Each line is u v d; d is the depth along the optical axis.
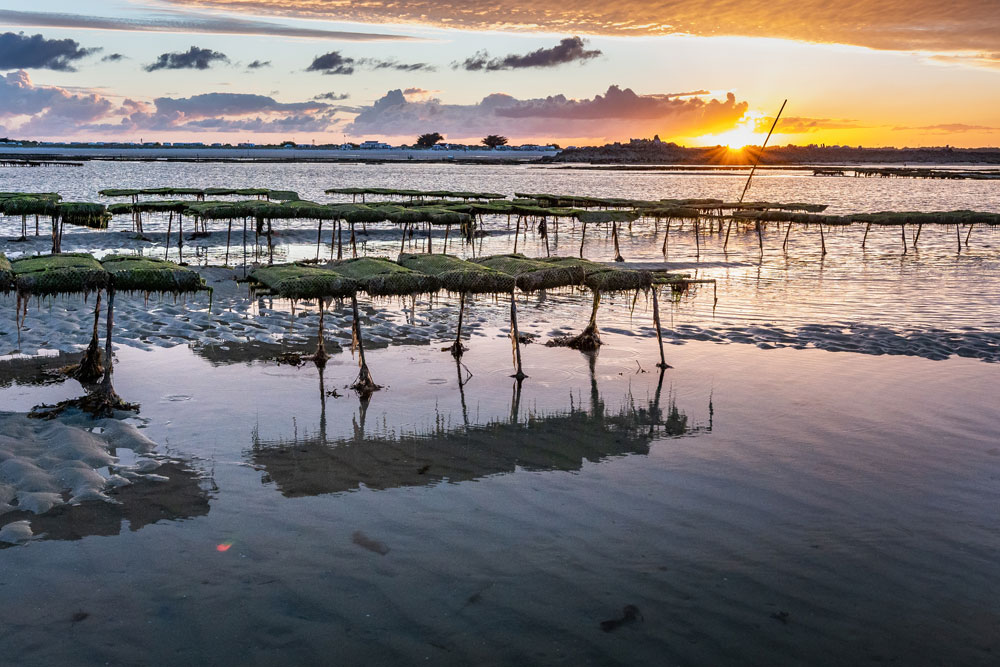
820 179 135.88
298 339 18.16
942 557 8.57
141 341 17.44
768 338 18.70
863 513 9.66
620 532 9.09
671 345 18.14
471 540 8.85
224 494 9.99
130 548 8.54
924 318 20.91
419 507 9.72
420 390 14.59
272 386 14.62
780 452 11.70
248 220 45.72
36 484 9.94
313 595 7.66
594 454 11.59
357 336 14.55
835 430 12.63
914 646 6.95
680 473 10.89
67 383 14.30
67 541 8.66
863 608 7.55
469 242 38.91
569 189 93.44
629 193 87.62
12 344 16.64
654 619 7.30
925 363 16.66
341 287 14.15
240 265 29.92
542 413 13.42
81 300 20.48
